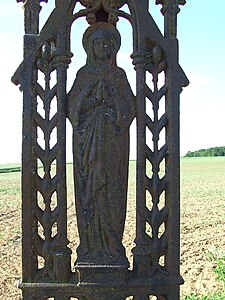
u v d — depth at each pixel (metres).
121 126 0.93
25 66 0.92
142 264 0.93
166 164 0.95
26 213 0.92
